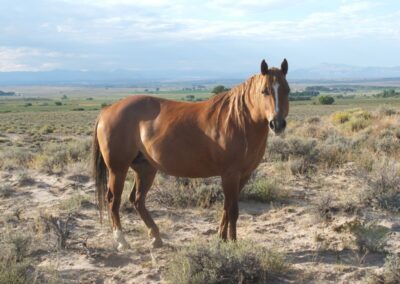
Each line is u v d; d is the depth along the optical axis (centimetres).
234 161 581
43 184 1048
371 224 627
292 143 1232
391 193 785
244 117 571
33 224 725
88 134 3544
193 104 639
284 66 567
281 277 521
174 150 619
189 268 507
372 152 1210
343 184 946
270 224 723
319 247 610
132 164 688
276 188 863
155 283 517
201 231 706
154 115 650
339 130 1864
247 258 520
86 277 537
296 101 12025
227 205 598
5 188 970
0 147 2255
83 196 895
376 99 11981
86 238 643
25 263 526
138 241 665
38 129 4331
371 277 497
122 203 818
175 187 883
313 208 757
